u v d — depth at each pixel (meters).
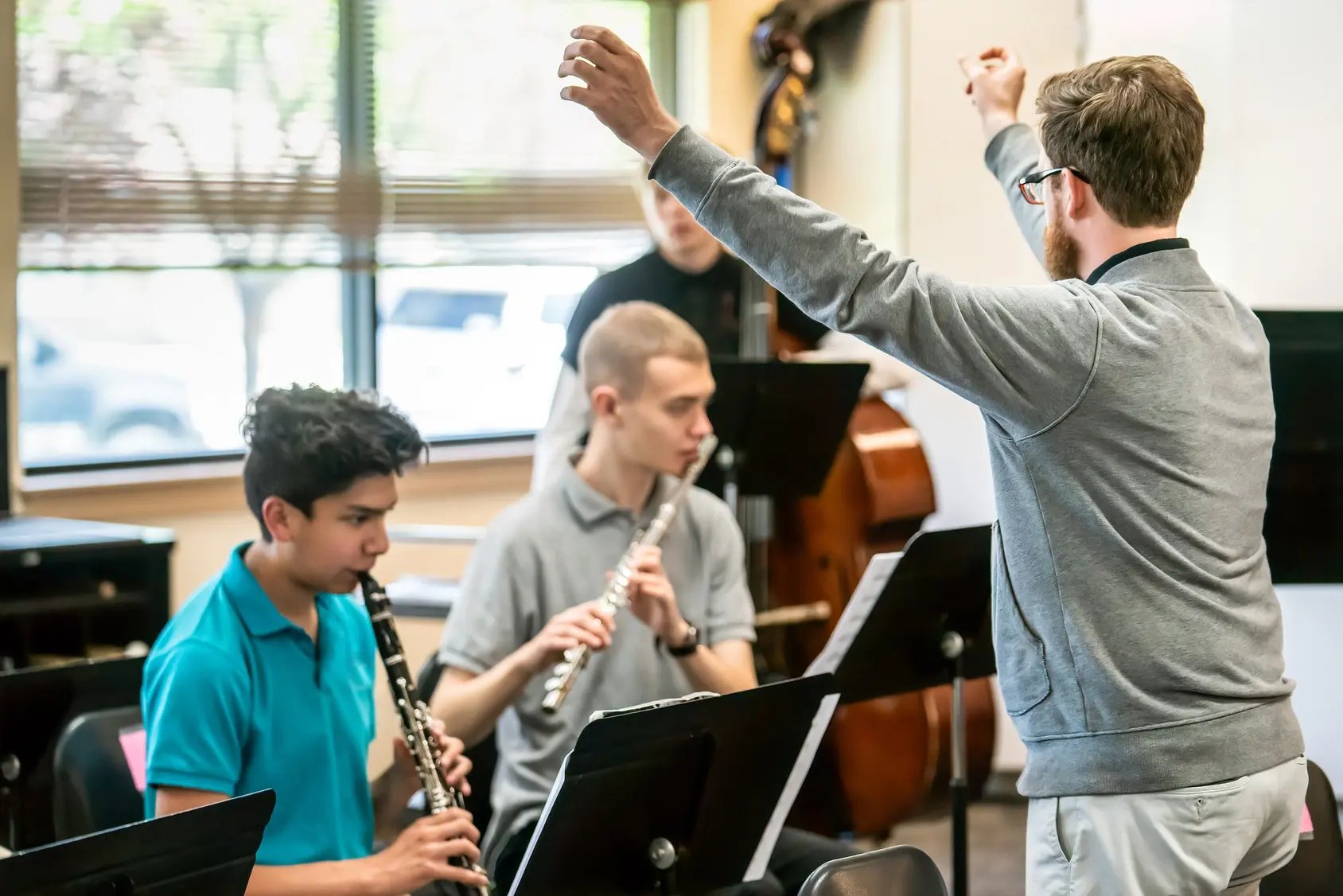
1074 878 2.30
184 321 5.58
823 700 2.67
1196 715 2.22
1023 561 2.29
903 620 3.23
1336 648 5.50
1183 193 2.31
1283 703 2.33
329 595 2.82
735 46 6.45
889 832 5.00
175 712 2.46
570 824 2.46
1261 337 2.39
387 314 6.02
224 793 2.46
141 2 5.29
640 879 2.63
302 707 2.61
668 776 2.55
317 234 5.70
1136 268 2.29
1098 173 2.30
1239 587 2.26
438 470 5.91
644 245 6.51
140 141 5.29
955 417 5.96
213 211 5.45
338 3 5.71
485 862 3.23
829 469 4.68
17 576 4.23
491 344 6.26
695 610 3.42
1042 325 2.15
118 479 5.24
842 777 4.86
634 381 3.26
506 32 6.16
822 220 2.17
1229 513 2.25
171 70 5.36
